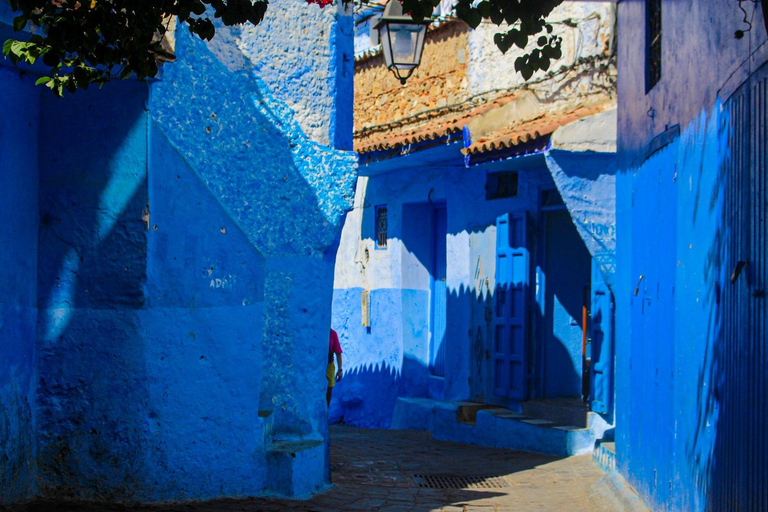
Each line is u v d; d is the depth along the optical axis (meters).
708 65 5.65
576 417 11.15
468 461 10.49
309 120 7.95
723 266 5.21
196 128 7.17
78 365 6.55
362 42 17.73
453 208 14.21
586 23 10.83
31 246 6.46
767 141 4.45
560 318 12.21
